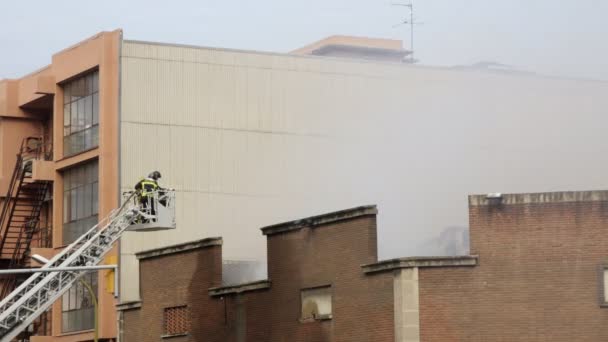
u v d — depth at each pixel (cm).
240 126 8181
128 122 7919
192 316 6419
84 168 8219
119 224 6131
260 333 6016
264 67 8281
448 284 5269
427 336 5231
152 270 6706
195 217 7969
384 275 5375
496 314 5247
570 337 5194
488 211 5309
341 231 5634
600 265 5200
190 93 8081
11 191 8725
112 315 7750
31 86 8769
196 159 8038
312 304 5772
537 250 5253
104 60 7950
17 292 5947
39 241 8788
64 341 8200
